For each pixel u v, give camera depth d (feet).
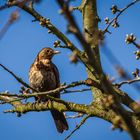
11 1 27.96
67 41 34.86
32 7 36.88
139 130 33.45
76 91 33.24
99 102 36.73
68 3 17.42
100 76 21.94
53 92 33.86
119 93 34.83
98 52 37.81
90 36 36.99
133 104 34.81
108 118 35.78
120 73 19.48
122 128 21.59
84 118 36.70
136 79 29.81
